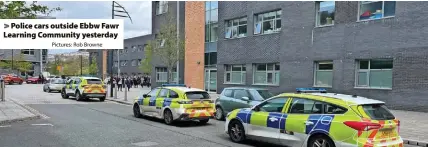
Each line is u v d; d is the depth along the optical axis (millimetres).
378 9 17734
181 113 11789
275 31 23547
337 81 19328
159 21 34812
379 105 7340
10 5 13609
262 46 24281
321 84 20469
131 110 17125
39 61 67000
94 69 77375
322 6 20484
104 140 9180
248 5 25516
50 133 10148
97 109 17531
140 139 9414
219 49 28250
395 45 16734
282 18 22750
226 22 27828
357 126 6727
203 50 30562
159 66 35562
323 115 7336
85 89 22922
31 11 14375
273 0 23438
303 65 21281
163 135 10109
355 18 18500
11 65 53969
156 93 13305
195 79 31234
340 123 6949
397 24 16672
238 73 26703
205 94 12633
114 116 14539
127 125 11961
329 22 20094
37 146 8336
